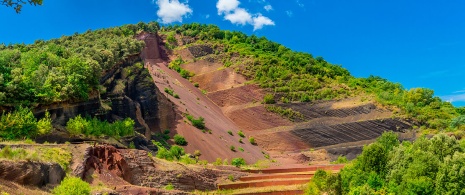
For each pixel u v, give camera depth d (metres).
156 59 133.62
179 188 44.75
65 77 52.09
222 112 111.31
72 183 28.92
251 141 96.88
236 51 134.12
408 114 95.81
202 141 77.69
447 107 104.50
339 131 96.81
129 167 42.22
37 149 35.91
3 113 43.06
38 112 48.00
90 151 39.69
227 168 58.09
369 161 41.59
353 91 112.88
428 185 35.12
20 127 41.78
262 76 119.19
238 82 119.81
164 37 148.50
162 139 71.94
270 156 90.62
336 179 38.84
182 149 67.81
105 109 59.03
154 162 46.34
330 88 112.75
